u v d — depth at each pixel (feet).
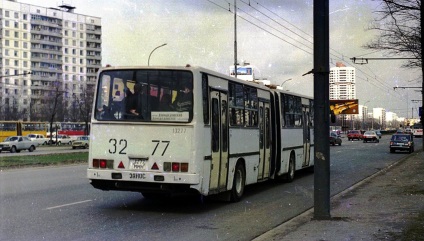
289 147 55.06
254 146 43.83
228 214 33.37
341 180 57.77
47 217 30.53
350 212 31.76
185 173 31.76
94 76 469.98
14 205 34.96
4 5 407.64
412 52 55.47
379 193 42.27
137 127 32.91
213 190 34.65
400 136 127.54
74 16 455.63
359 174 65.77
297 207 36.96
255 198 42.16
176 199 40.42
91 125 34.01
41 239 24.34
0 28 404.98
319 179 29.37
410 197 39.42
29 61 422.41
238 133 39.86
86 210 33.76
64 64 446.60
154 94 33.09
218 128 35.76
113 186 33.50
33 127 239.50
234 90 39.37
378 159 99.50
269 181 57.16
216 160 35.14
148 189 32.68
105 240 24.58
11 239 24.21
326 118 29.09
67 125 260.42
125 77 33.86
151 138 32.55
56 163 80.53
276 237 24.11
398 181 52.60
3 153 141.59
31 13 424.05
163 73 33.12
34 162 78.74
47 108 305.12
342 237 23.89
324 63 28.78
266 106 48.06
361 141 247.70
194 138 31.96
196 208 35.86
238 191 39.86
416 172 64.39
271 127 49.85
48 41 435.12
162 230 27.45
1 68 405.39
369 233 24.79
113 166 33.17
